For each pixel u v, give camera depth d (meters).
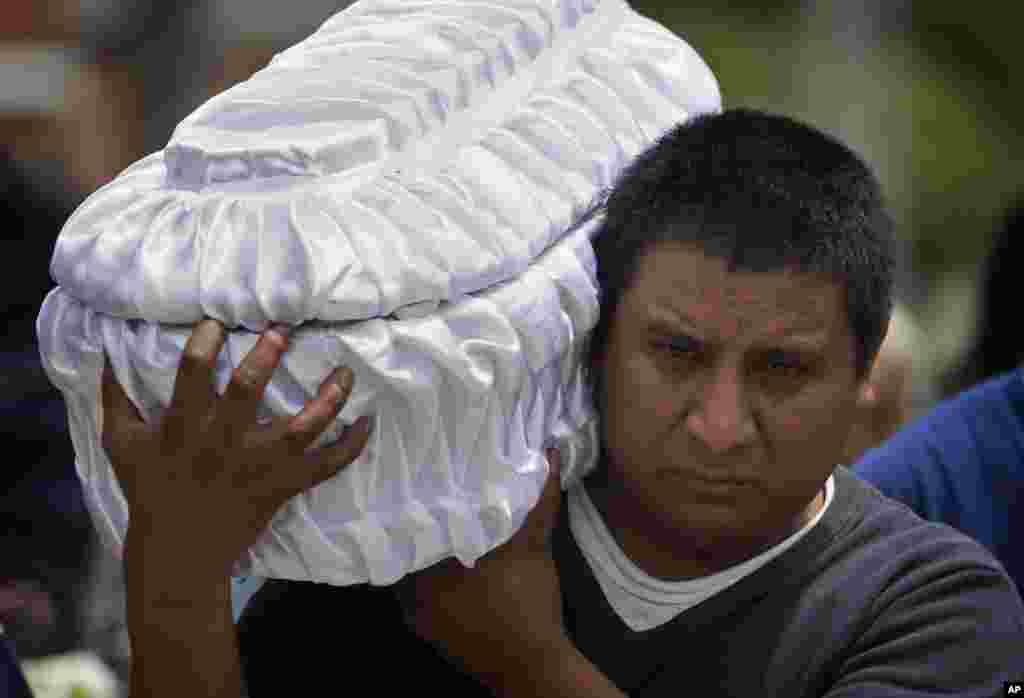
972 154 42.56
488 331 5.39
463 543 5.47
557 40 6.33
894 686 5.75
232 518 5.31
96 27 18.56
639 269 5.66
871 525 6.14
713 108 6.68
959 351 16.17
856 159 5.86
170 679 5.46
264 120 5.60
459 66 5.87
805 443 5.60
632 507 6.04
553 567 5.96
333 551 5.44
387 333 5.25
